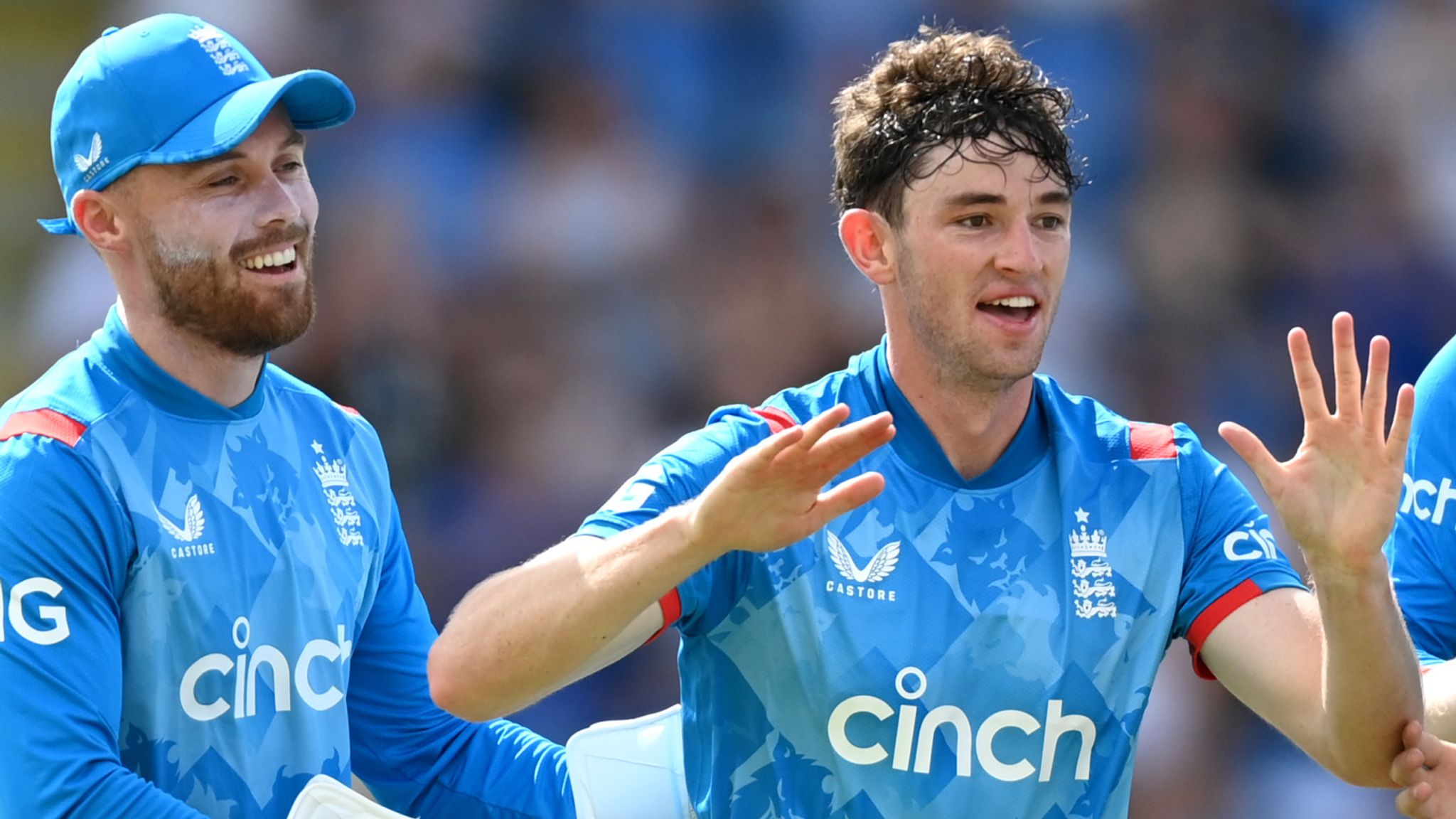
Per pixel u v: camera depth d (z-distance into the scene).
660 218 34.44
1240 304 34.25
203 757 12.45
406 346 32.38
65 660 11.84
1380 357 10.16
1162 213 34.75
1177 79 35.94
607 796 12.95
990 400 11.31
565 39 35.94
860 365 11.86
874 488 9.70
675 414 32.78
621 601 10.07
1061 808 11.17
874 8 36.16
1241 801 27.28
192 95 12.64
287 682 12.87
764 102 36.00
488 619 10.42
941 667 11.06
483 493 31.25
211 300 12.56
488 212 34.25
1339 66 36.50
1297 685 10.75
